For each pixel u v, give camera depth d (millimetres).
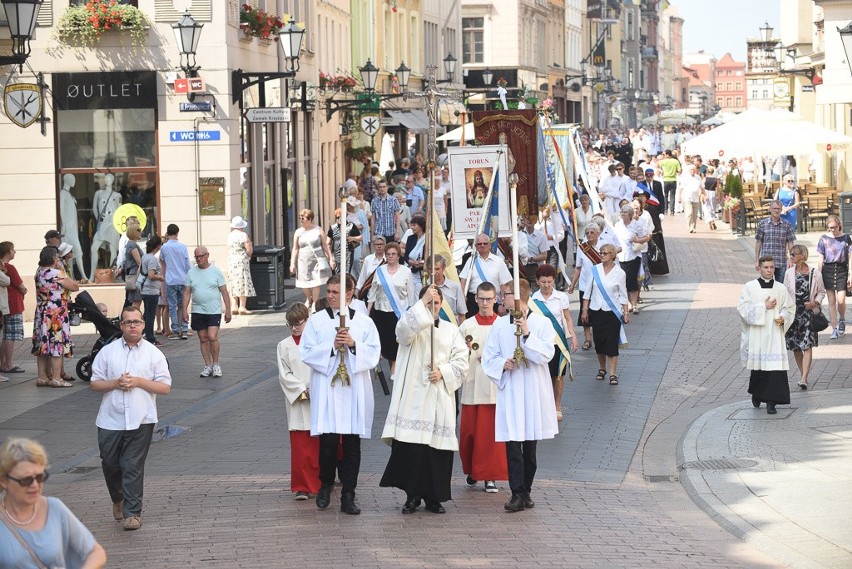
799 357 24016
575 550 14094
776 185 61375
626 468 18547
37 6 25531
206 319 26125
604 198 48625
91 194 36844
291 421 16359
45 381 25688
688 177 58844
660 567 13461
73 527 8844
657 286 40344
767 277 21734
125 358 15406
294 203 48844
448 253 22438
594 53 149375
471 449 17000
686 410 22750
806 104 74562
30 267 36812
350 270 36500
